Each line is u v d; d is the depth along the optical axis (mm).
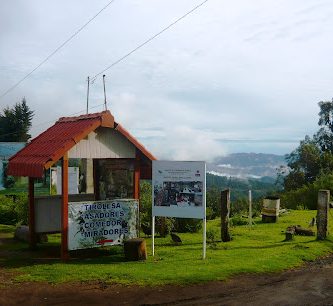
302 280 6926
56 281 6836
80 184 15188
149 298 6023
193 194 8430
